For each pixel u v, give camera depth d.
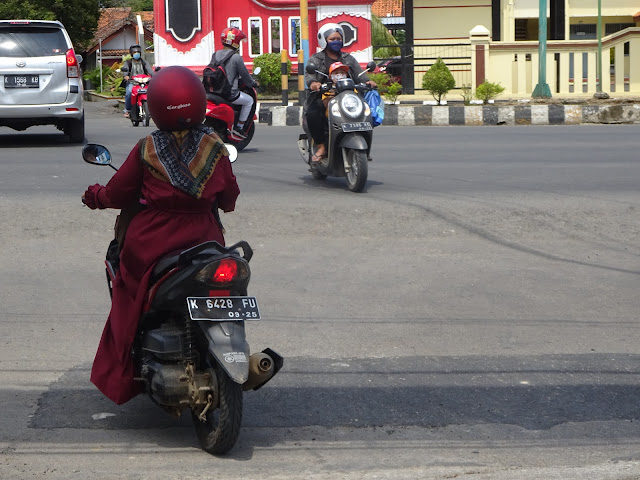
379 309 9.29
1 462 5.84
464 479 5.65
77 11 62.22
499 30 41.00
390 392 7.14
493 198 14.19
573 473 5.74
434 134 24.39
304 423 6.56
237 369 5.54
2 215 12.73
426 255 11.40
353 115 14.47
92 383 6.73
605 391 7.19
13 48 20.81
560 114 28.27
